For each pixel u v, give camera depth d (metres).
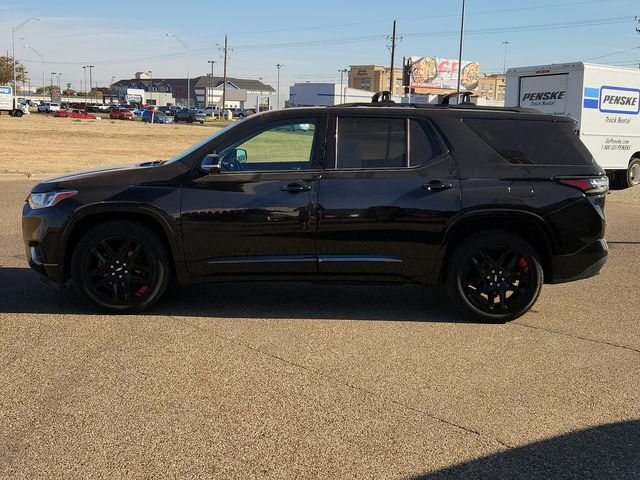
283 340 5.33
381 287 7.19
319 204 5.70
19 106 67.81
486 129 5.96
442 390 4.39
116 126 53.09
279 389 4.35
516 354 5.12
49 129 42.25
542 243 5.98
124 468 3.35
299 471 3.35
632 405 4.21
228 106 140.88
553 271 5.95
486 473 3.37
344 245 5.75
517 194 5.77
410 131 5.88
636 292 7.17
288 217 5.70
